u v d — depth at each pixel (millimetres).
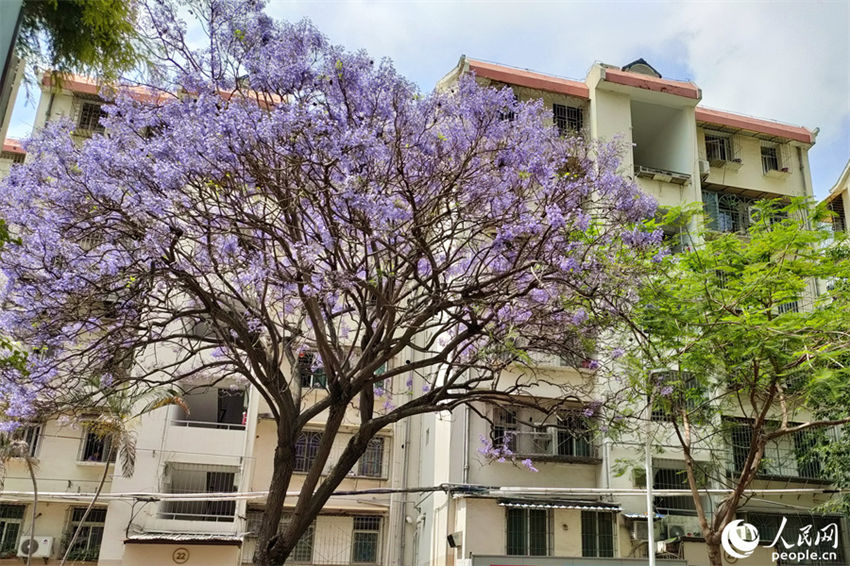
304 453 21500
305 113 9750
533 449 18938
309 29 10820
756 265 12867
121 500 18672
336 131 9820
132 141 10562
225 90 11211
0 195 10242
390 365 22875
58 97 20875
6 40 5441
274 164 10016
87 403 12102
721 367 13812
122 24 7797
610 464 19000
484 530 17547
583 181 12039
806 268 13047
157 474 19234
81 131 20625
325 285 10078
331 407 10812
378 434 22266
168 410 19766
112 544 18609
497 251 11219
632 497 18781
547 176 11242
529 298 11617
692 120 23703
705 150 24656
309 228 11195
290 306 12398
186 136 9617
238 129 9602
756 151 25297
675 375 15367
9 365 9266
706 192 24391
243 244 10570
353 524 21453
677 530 18391
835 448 17891
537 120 12211
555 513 18078
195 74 10672
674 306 13406
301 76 10602
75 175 10227
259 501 20578
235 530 19375
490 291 11055
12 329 10195
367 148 9898
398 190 10914
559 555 17703
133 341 10945
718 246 13617
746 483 13484
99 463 19922
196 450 19734
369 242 10516
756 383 13438
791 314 12531
